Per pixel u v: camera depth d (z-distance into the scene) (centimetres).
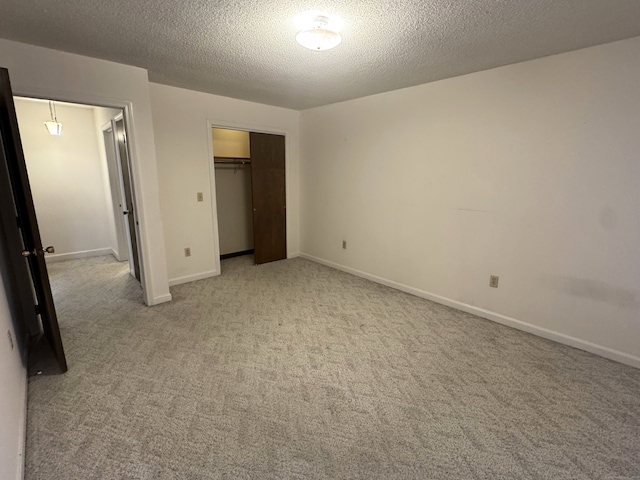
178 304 322
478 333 269
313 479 141
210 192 390
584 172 229
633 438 162
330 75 288
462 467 147
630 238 216
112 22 189
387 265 378
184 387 199
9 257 236
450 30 194
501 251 279
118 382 202
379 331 271
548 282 256
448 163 304
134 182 290
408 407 184
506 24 185
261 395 193
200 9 173
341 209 425
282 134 452
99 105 265
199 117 364
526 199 259
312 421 173
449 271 319
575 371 217
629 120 208
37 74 231
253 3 166
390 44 216
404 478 142
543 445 158
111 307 314
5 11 175
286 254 497
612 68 210
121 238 470
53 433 163
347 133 398
